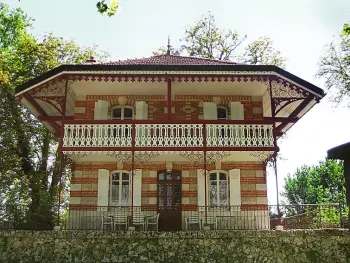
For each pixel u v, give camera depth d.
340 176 52.97
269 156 17.50
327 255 13.75
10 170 24.12
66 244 14.08
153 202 18.06
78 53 27.36
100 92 19.08
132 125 16.81
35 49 25.38
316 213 17.72
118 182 18.53
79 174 18.36
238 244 14.05
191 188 18.30
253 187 18.34
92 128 17.20
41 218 17.25
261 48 30.44
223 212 17.91
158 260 13.88
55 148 27.41
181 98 19.34
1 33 30.30
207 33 31.25
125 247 14.01
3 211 16.34
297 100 17.50
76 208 17.97
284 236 14.09
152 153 16.86
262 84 17.98
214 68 16.27
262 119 17.59
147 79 16.44
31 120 24.92
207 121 16.88
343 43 25.77
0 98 23.31
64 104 16.67
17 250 14.09
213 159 18.05
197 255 13.94
